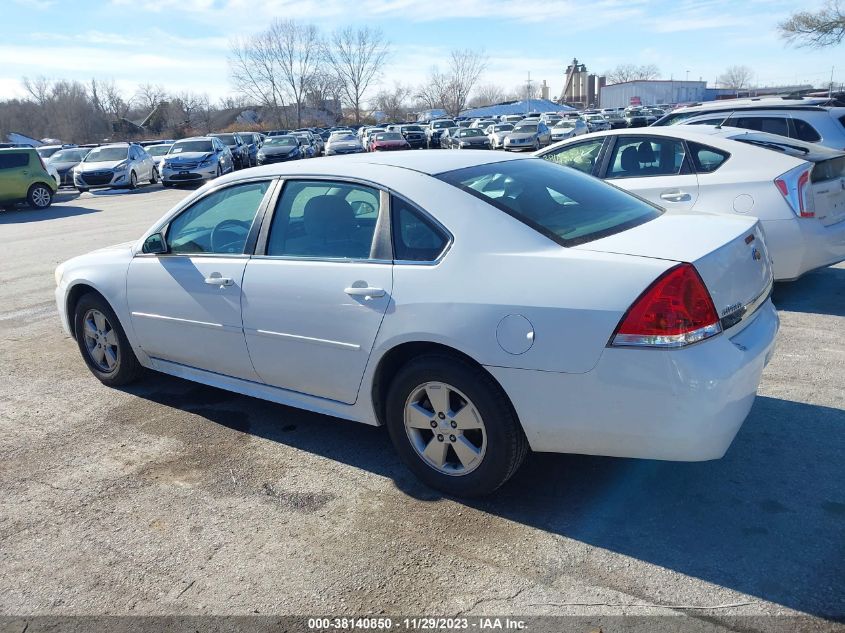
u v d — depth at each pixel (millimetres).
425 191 3334
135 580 2844
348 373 3488
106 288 4590
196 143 25531
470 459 3203
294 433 4117
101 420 4406
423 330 3123
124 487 3572
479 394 3051
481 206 3213
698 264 2777
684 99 88125
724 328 2832
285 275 3654
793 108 10227
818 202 5840
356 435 4055
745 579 2658
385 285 3270
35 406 4668
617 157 6824
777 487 3262
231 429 4203
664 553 2836
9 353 5832
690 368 2682
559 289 2857
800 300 6238
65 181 25969
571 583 2691
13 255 11023
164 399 4703
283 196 3828
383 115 81375
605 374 2771
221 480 3604
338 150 35250
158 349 4445
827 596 2545
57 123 75625
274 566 2889
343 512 3256
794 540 2873
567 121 41156
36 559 3010
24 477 3719
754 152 6043
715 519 3045
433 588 2709
